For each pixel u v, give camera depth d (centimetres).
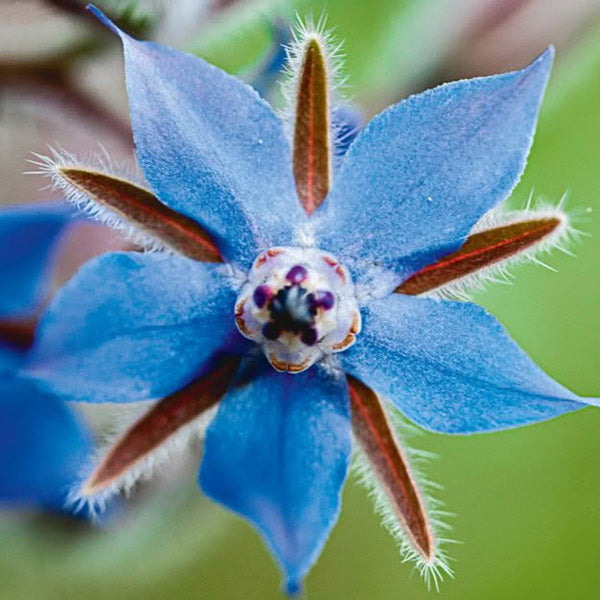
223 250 13
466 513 18
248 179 13
